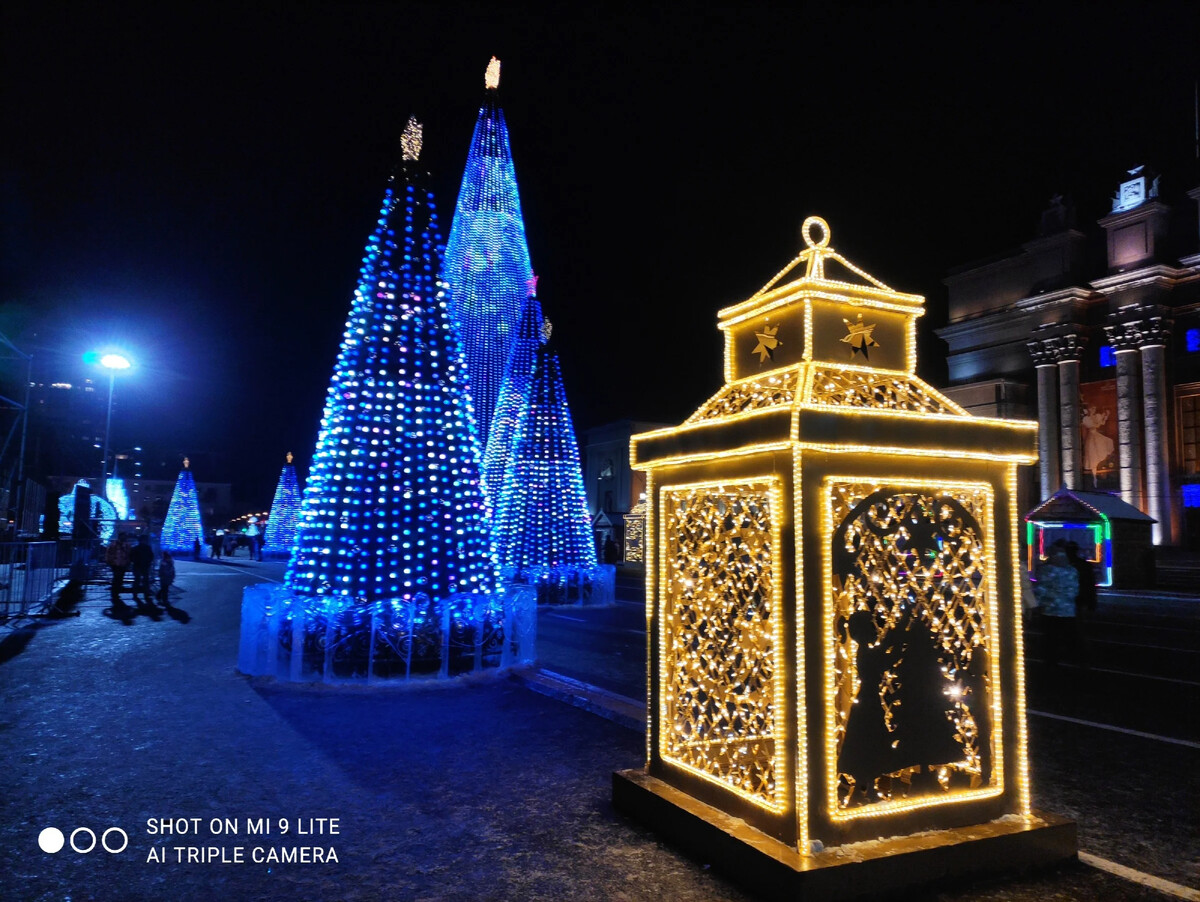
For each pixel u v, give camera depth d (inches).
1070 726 278.5
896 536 152.3
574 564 738.2
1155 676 376.8
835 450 139.9
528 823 174.4
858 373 161.2
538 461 760.3
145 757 225.6
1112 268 1334.9
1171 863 157.3
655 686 180.2
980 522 161.8
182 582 949.2
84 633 494.9
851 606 146.3
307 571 362.3
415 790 197.5
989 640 156.2
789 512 139.5
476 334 1067.3
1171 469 1234.0
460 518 373.1
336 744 240.4
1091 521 923.4
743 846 139.8
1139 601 804.0
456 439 382.0
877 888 132.3
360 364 380.2
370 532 356.8
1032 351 1413.6
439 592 361.4
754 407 163.3
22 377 847.1
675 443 170.9
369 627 340.8
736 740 162.1
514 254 1127.0
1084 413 1353.3
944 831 145.1
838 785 143.5
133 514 2551.7
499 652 371.2
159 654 412.8
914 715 149.0
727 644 165.3
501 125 1165.1
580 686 323.0
